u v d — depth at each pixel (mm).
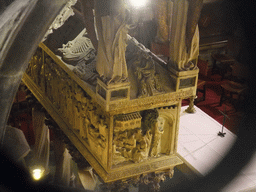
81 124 4734
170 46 3979
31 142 8828
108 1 3219
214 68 11367
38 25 909
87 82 4203
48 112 5824
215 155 5410
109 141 4062
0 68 913
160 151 4562
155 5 3795
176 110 4305
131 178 4410
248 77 9188
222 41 11289
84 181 5680
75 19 5191
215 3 10766
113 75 3541
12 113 8828
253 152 5309
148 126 4199
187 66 4008
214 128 5992
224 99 9781
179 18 3713
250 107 8414
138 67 3926
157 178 4539
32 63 6324
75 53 4812
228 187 4820
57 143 6199
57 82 5398
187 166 5219
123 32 3363
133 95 3846
